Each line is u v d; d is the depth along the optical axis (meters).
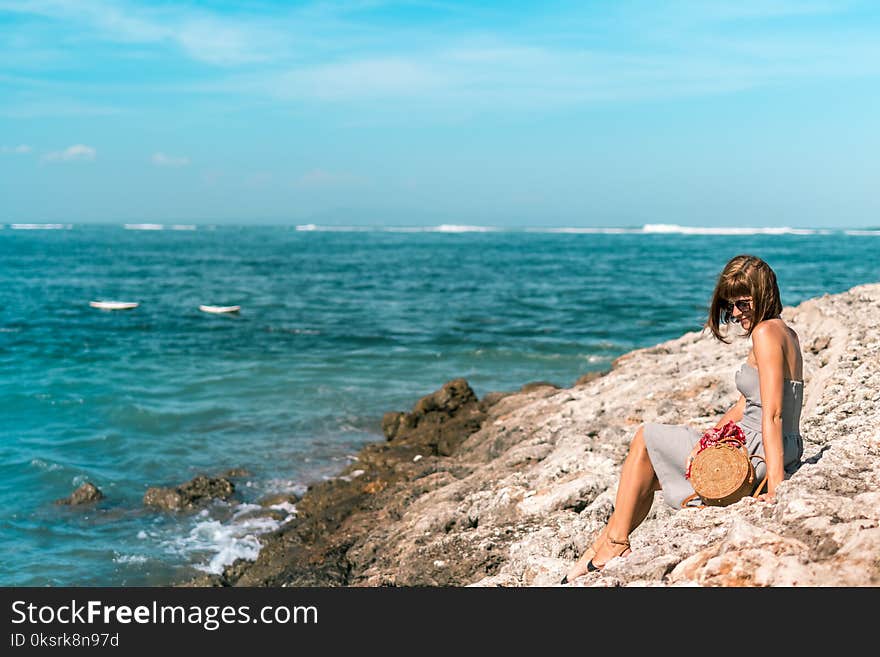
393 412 16.41
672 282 58.81
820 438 6.98
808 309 15.05
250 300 45.12
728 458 4.68
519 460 9.84
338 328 33.06
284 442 15.67
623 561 4.71
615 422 10.53
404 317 37.16
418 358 25.62
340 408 18.53
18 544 10.82
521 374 23.14
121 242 157.00
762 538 4.11
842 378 8.79
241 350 27.09
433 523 8.41
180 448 15.28
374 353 26.58
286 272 70.94
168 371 23.05
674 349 16.45
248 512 11.93
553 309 40.53
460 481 10.12
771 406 4.55
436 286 55.56
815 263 79.31
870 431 5.77
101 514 11.95
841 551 3.91
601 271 72.38
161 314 37.91
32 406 18.55
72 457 14.69
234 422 17.19
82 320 35.38
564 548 6.39
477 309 40.69
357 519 10.34
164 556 10.41
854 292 15.16
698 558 4.29
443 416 15.66
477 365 24.50
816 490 4.43
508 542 7.25
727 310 4.79
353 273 70.00
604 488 7.70
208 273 68.81
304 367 23.83
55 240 167.38
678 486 4.91
